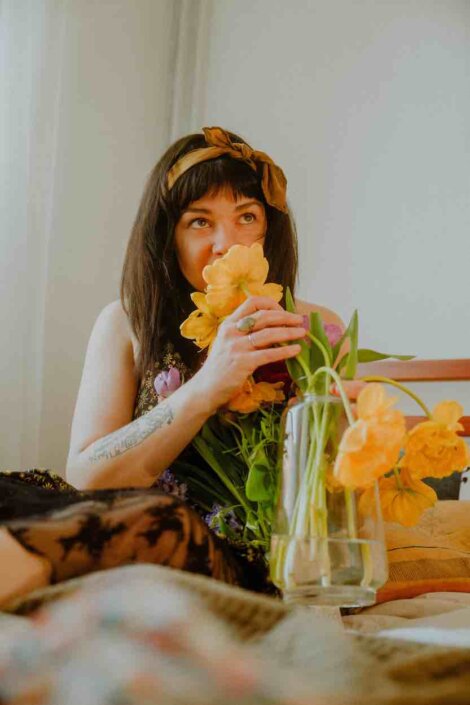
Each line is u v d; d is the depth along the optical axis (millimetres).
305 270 2887
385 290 2867
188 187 1492
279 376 1206
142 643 548
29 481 1188
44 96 2410
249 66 2961
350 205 2926
